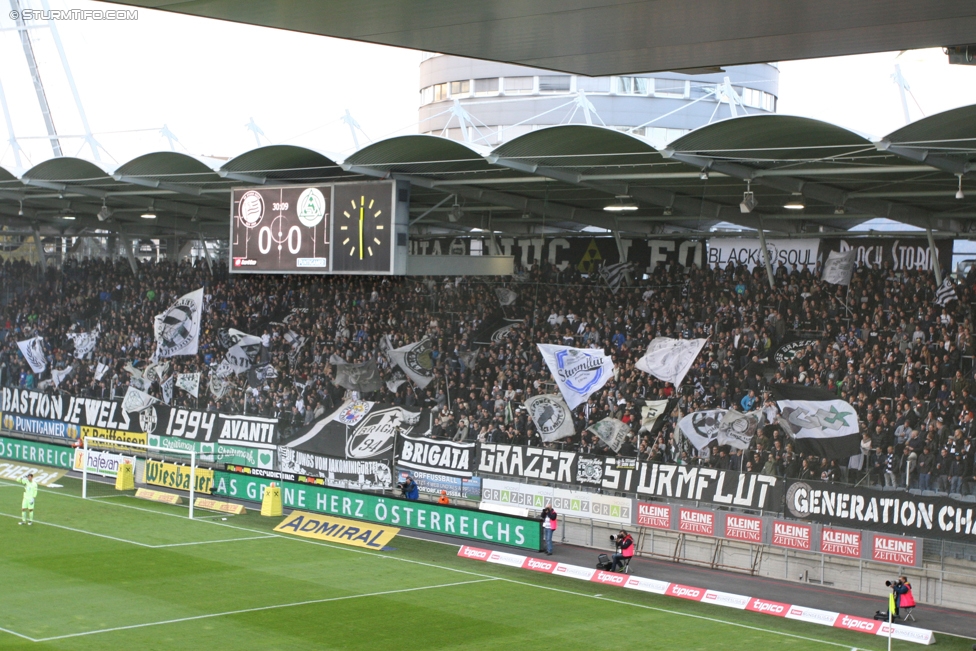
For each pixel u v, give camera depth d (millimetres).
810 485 24797
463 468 30688
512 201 31109
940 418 24141
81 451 36469
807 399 26031
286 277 36344
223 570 23891
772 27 15727
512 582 23828
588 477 28422
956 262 24656
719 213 27828
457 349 32000
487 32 16250
